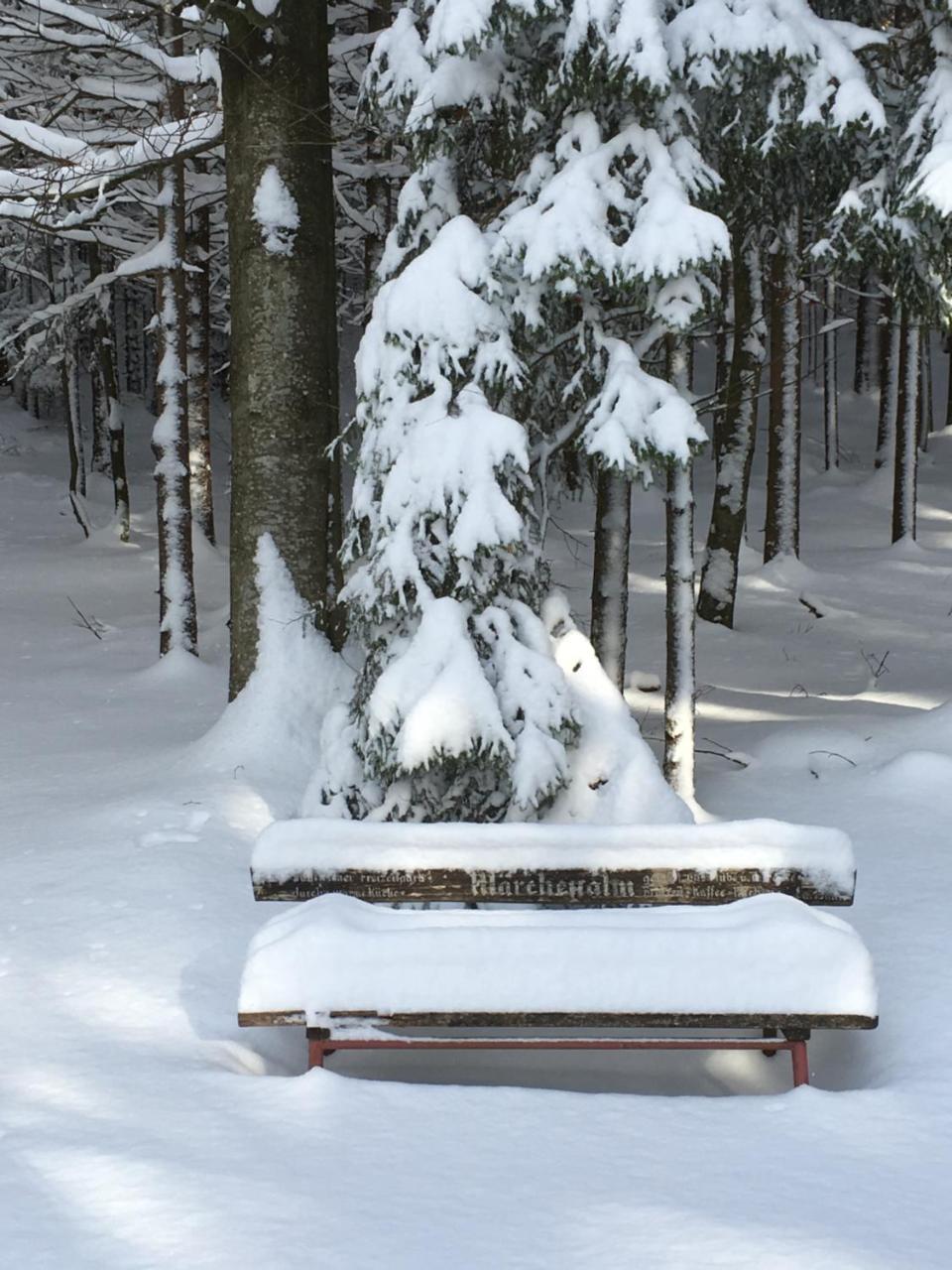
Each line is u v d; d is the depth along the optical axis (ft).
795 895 14.35
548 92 22.48
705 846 14.43
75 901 19.34
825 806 25.55
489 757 19.35
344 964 13.03
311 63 28.71
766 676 42.63
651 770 20.01
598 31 21.42
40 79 46.52
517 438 20.51
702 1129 11.78
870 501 75.00
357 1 45.93
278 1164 11.07
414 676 19.85
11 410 109.70
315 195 28.73
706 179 22.49
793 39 22.35
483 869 14.56
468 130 24.27
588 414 22.79
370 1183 10.71
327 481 29.12
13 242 66.28
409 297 20.99
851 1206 10.25
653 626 49.90
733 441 49.37
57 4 32.22
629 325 26.00
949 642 47.26
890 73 27.81
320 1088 12.60
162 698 38.52
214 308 81.97
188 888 19.92
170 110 39.70
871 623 50.47
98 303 67.05
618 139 22.45
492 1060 15.19
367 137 46.78
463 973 12.96
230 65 28.45
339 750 21.16
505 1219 10.08
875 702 37.35
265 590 28.60
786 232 33.71
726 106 23.95
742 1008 12.82
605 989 12.89
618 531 26.37
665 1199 10.39
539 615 21.49
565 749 20.01
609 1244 9.66
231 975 16.46
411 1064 15.06
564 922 13.78
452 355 20.74
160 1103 12.39
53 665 44.73
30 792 27.48
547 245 21.36
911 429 62.64
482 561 20.61
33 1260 9.57
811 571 57.67
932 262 25.63
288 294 28.32
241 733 27.86
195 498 63.82
